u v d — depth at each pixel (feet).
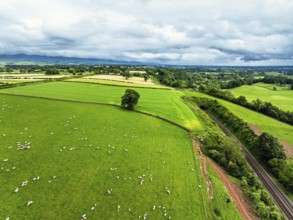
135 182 159.63
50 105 313.12
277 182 220.23
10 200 127.24
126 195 144.77
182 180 170.30
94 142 211.82
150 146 218.59
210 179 179.93
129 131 248.52
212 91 577.84
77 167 167.84
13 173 151.33
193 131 272.92
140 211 133.39
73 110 299.99
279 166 233.76
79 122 258.16
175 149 219.41
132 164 182.29
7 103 304.50
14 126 228.43
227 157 227.40
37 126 234.38
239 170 215.92
